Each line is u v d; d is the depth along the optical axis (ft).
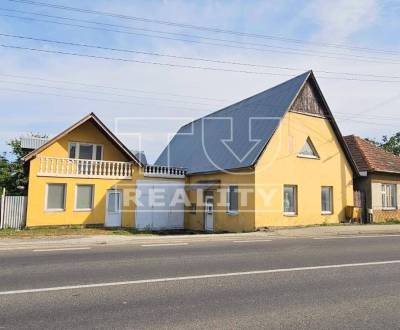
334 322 17.53
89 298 21.03
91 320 17.65
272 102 77.00
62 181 69.97
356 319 17.94
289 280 25.54
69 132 74.08
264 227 65.46
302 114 73.56
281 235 55.93
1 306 19.61
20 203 67.41
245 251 37.96
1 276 26.09
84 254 35.47
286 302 20.61
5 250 38.45
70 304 19.98
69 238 49.21
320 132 75.87
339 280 25.68
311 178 73.15
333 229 63.21
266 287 23.66
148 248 39.91
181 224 82.23
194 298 21.20
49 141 69.46
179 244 43.60
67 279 25.30
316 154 74.79
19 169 113.80
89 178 72.54
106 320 17.65
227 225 71.46
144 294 21.90
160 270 28.30
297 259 33.45
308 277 26.45
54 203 69.62
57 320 17.65
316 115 75.82
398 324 17.31
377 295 22.07
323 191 75.77
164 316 18.22
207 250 38.50
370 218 79.36
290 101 71.67
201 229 78.54
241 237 52.70
